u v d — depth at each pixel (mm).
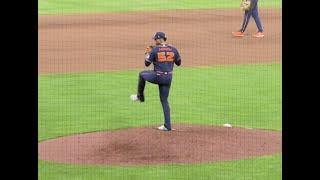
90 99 65500
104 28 111312
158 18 124562
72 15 129375
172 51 53469
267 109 62438
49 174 44875
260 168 46188
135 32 106938
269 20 122188
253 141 51781
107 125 56781
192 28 110875
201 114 60625
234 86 71375
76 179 44062
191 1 160000
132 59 85250
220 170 45719
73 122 57625
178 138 51281
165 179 44031
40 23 116250
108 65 81438
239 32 102375
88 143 51312
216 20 121688
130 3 154250
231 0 163750
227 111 61719
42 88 69188
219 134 52906
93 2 155875
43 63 81875
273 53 89688
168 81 53312
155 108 62812
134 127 55844
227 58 85938
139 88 54812
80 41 97938
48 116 59344
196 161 47219
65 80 73062
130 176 44531
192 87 70875
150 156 47969
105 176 44562
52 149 50000
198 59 85000
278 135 53688
